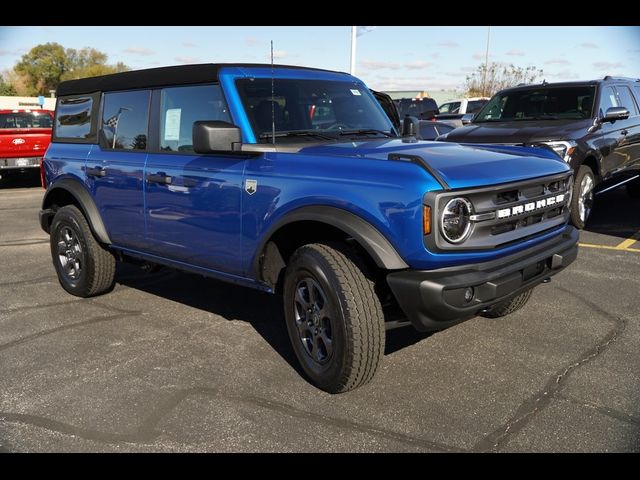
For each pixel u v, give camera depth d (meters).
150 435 3.17
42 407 3.47
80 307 5.32
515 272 3.43
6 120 15.95
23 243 8.19
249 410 3.41
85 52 80.69
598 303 5.09
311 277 3.54
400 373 3.84
